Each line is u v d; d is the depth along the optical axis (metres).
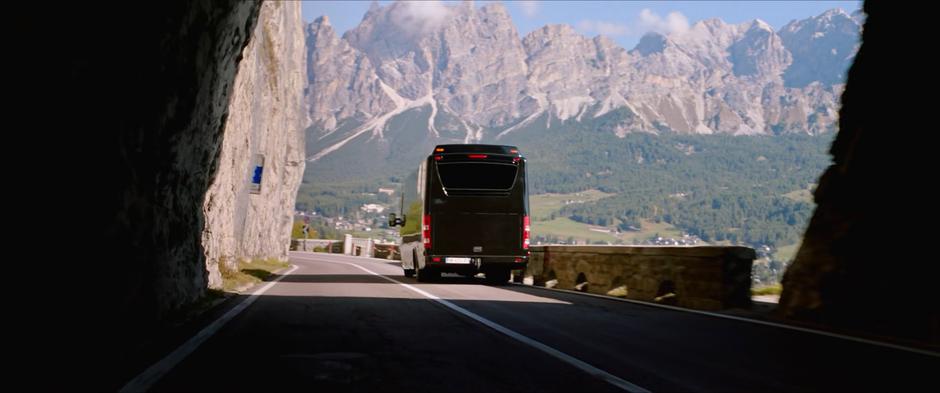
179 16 9.70
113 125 8.03
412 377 6.20
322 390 5.60
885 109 10.85
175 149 10.81
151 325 9.25
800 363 7.24
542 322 10.74
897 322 9.52
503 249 21.19
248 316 10.92
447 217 21.14
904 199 10.05
